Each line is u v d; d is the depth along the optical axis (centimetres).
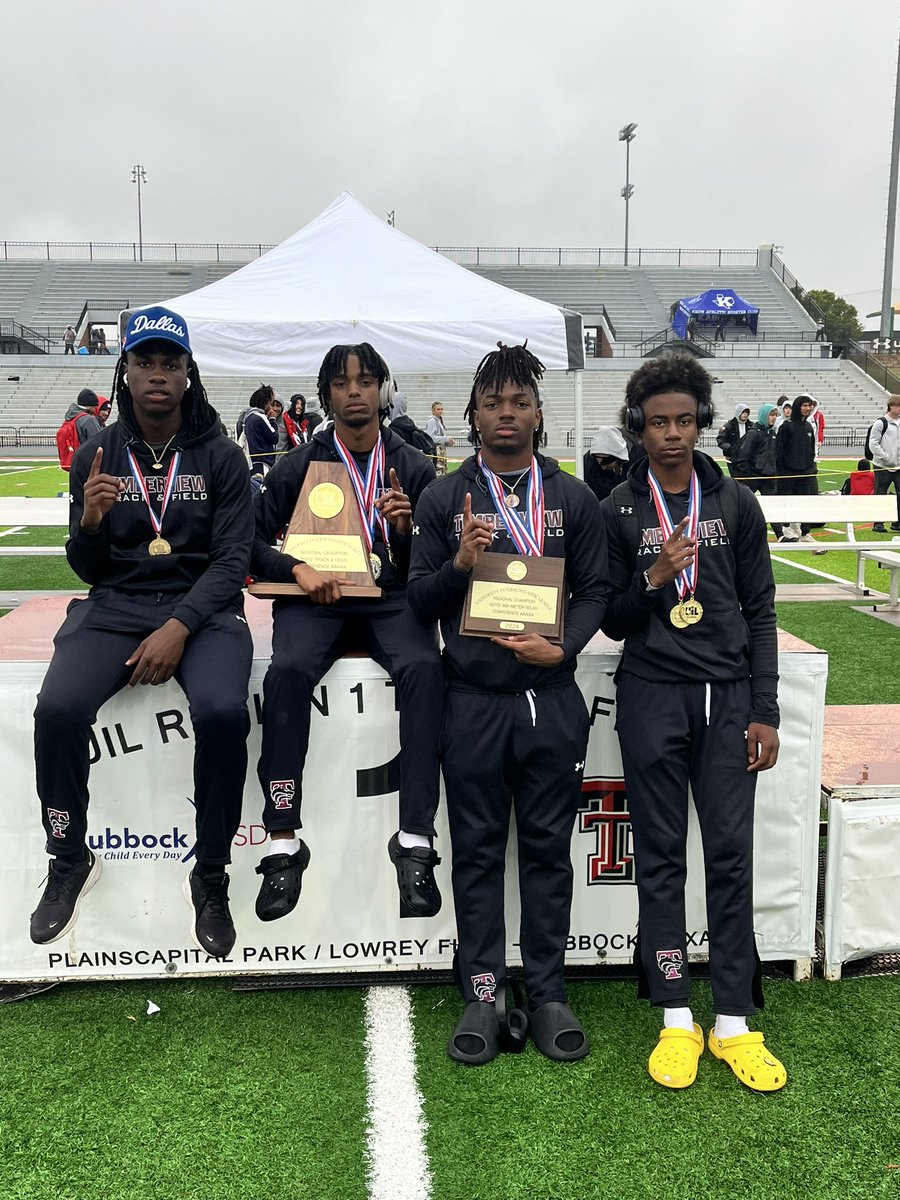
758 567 230
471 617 222
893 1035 238
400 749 234
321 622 246
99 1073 222
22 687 243
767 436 1175
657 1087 218
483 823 229
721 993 226
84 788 232
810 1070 223
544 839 231
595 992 259
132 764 247
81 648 232
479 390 229
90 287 4409
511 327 766
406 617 247
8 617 316
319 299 781
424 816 229
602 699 252
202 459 245
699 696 225
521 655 218
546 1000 234
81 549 237
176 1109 210
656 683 229
